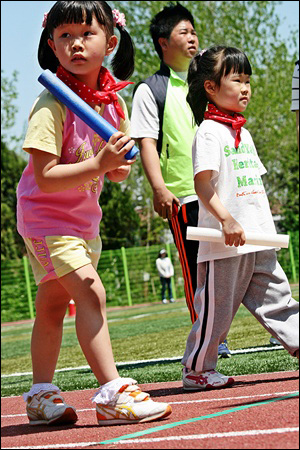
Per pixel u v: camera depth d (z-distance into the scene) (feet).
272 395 15.57
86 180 15.11
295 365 21.57
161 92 23.59
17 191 16.58
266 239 17.39
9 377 33.60
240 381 19.57
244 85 18.98
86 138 15.92
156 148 23.45
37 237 15.92
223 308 18.16
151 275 131.03
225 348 26.50
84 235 16.25
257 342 31.78
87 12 15.49
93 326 15.21
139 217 153.79
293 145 150.51
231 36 139.54
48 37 16.57
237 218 18.28
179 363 28.04
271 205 156.25
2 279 123.95
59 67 16.22
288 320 17.74
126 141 14.79
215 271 18.10
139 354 35.14
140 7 137.08
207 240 17.33
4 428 16.90
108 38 16.22
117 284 129.08
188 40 24.85
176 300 128.26
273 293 17.94
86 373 29.71
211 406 15.29
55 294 16.72
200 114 20.08
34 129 15.42
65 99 15.26
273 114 145.18
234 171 18.42
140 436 12.69
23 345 60.90
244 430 11.65
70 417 16.28
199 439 11.44
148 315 81.76
